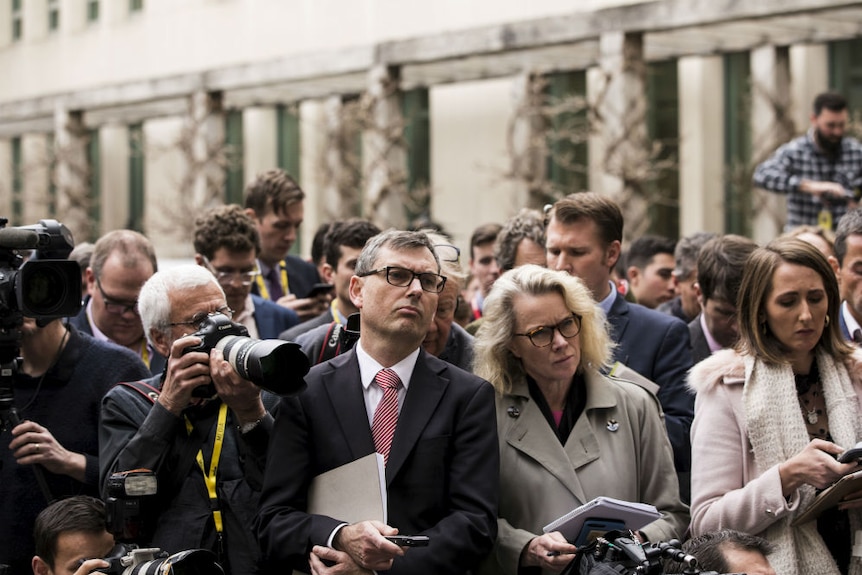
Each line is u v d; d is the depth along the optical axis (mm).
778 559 5125
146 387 5574
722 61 17656
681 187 17906
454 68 19719
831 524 5312
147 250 7078
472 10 19047
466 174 20172
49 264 5262
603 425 5531
